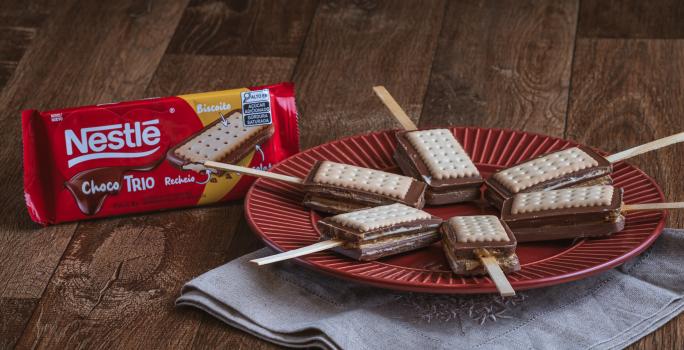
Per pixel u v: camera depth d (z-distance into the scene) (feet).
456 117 3.74
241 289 2.96
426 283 2.77
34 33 4.24
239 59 4.07
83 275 3.12
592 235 2.96
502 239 2.84
